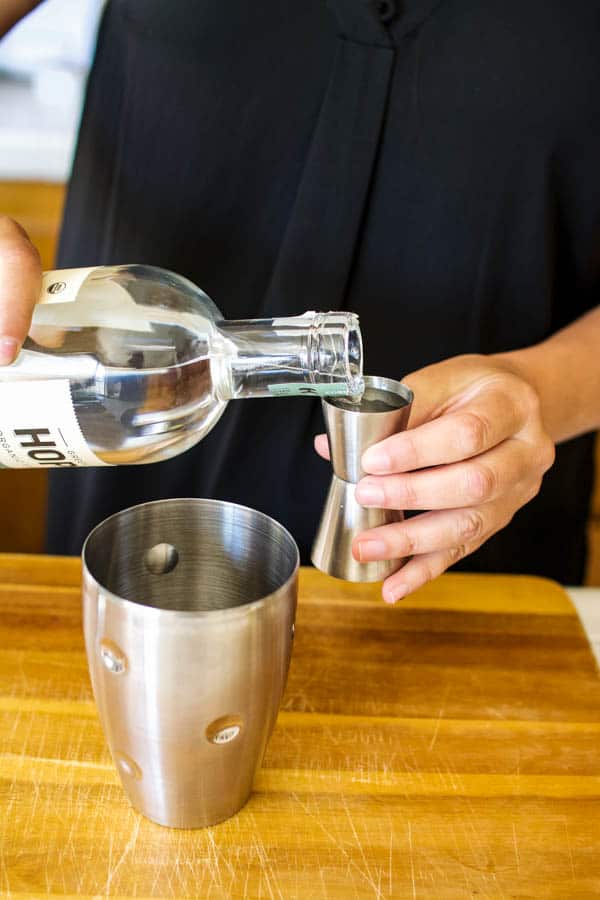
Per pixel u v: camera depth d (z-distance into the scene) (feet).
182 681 1.54
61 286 1.79
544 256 2.75
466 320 2.83
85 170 3.03
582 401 2.58
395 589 2.02
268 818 1.77
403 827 1.76
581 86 2.55
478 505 2.03
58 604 2.34
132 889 1.60
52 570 2.48
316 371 1.76
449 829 1.77
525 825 1.78
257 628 1.56
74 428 1.78
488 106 2.58
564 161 2.67
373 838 1.73
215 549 1.92
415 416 2.08
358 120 2.59
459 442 1.87
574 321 2.89
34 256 1.77
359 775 1.89
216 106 2.71
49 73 6.35
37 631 2.24
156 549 1.91
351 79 2.57
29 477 5.04
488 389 2.06
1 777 1.83
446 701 2.11
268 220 2.79
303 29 2.57
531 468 2.09
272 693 1.66
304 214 2.67
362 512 1.93
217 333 1.86
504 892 1.63
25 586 2.40
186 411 2.01
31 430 1.79
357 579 1.95
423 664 2.23
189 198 2.82
